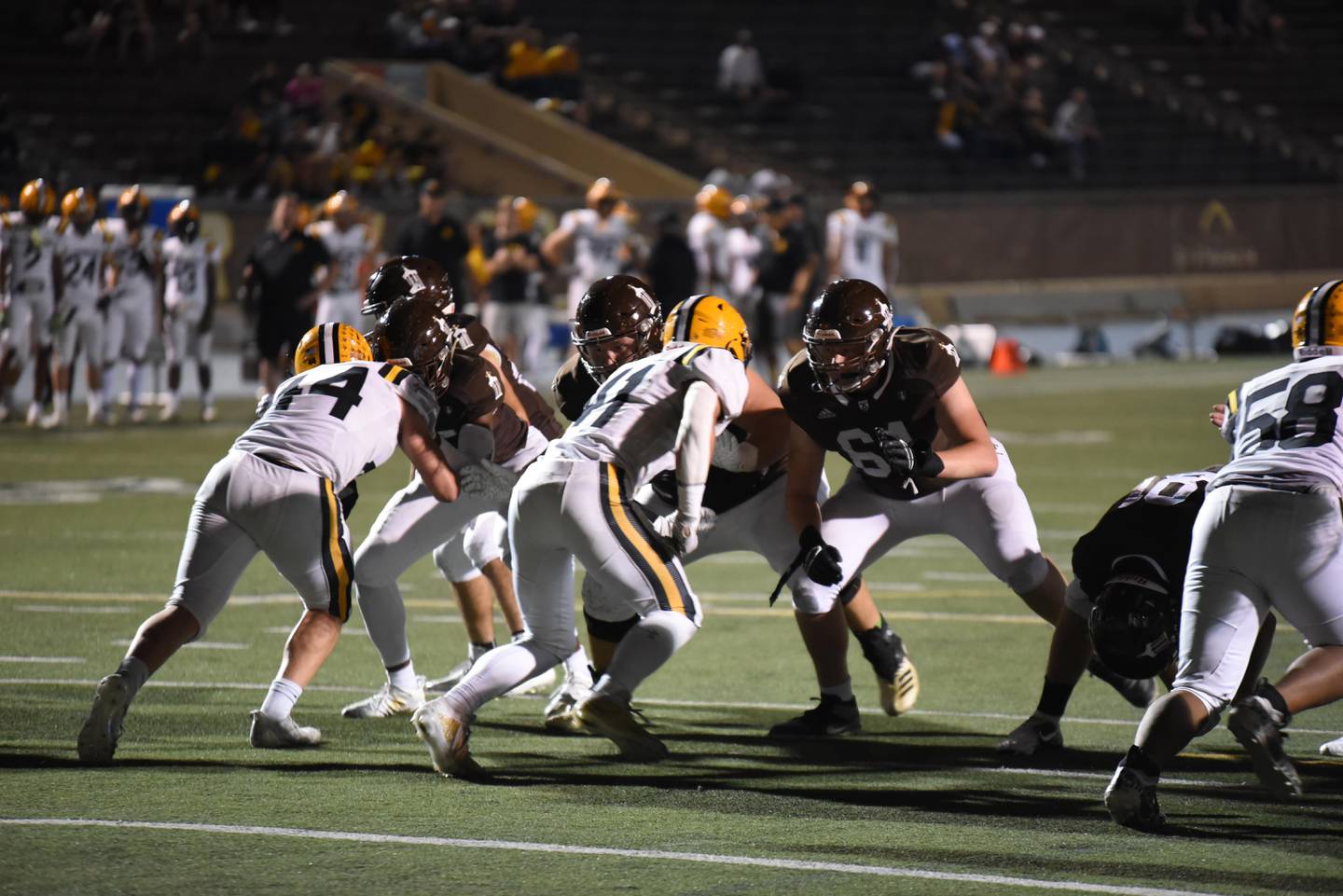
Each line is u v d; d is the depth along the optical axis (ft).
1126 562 62.49
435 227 208.23
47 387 201.36
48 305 199.62
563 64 338.54
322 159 286.87
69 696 75.97
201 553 65.46
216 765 64.54
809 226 233.14
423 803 59.31
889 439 67.36
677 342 65.82
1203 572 57.36
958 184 351.05
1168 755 55.21
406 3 346.33
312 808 58.29
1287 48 417.08
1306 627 56.95
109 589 104.53
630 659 62.49
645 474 64.49
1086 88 390.42
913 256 311.27
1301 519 55.88
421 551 72.49
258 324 196.34
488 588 79.15
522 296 242.37
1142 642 61.00
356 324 212.84
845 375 65.57
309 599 66.90
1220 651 56.18
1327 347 59.36
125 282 205.87
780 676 83.41
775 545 70.95
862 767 65.57
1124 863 52.21
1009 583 73.05
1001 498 71.61
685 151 342.44
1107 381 270.46
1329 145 389.39
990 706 77.00
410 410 67.26
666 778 63.67
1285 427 57.88
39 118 300.81
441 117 318.65
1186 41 411.75
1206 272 335.88
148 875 50.42
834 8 390.21
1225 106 393.91
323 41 338.34
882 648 73.72
